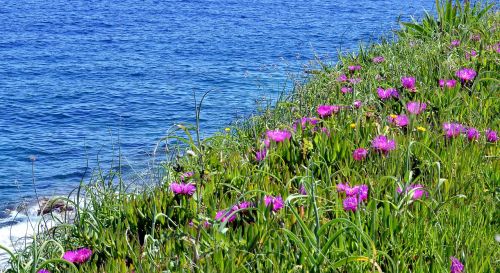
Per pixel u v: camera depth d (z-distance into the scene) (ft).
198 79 91.50
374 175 15.51
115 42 136.77
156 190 16.61
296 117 21.44
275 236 12.66
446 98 20.86
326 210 13.34
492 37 30.66
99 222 15.17
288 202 11.88
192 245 12.69
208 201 15.17
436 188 13.78
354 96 20.80
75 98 83.97
